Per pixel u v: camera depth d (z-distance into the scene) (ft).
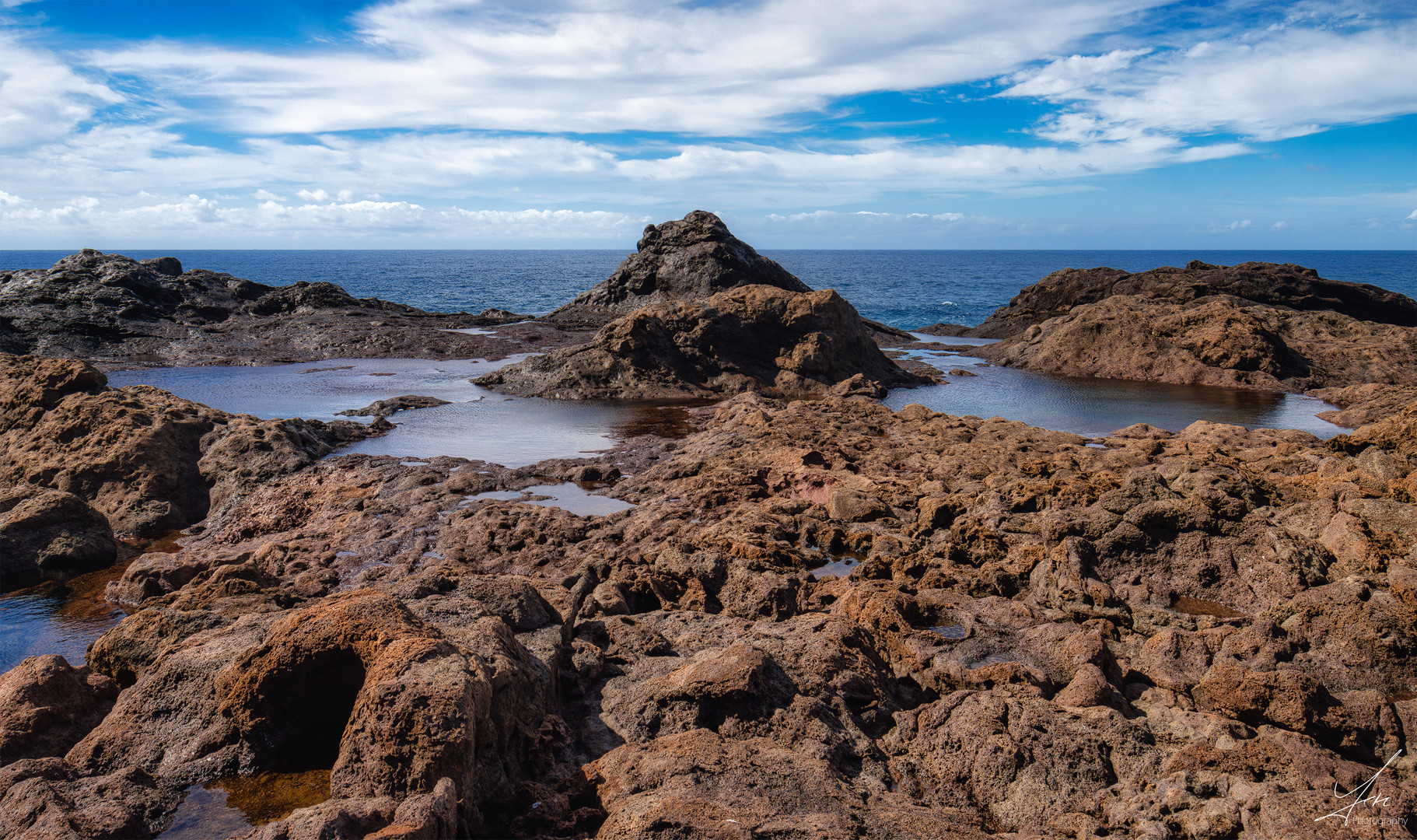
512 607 25.55
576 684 23.17
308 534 42.19
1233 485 37.70
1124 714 22.80
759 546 35.55
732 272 147.95
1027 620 28.19
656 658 24.94
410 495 45.80
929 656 25.43
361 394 85.51
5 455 50.52
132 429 50.24
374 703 16.97
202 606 27.94
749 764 18.78
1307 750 19.10
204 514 48.93
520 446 61.21
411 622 19.65
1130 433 61.16
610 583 31.48
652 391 88.38
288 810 17.61
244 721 19.17
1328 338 106.52
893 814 17.53
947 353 128.06
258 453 52.01
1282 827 15.98
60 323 116.88
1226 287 128.98
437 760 16.25
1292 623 27.89
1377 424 43.80
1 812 16.66
